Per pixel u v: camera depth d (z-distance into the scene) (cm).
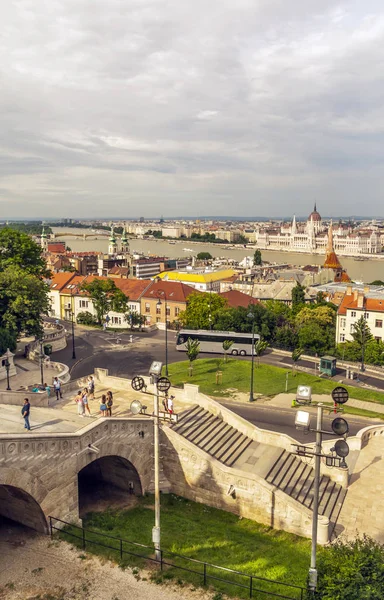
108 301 11569
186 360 7969
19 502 3130
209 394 6375
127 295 12681
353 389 6756
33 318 7162
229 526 3547
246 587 2648
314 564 2423
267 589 2673
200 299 10594
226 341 7906
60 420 3700
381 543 3306
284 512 3506
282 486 3759
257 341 8425
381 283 18400
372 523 3559
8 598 2519
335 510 3709
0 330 6456
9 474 2866
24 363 6919
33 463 3002
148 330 10425
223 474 3747
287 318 11038
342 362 8362
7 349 6247
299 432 5153
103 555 2897
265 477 3812
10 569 2756
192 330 8844
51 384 5725
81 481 4228
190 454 3912
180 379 6938
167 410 4216
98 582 2656
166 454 4050
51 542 3033
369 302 10169
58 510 3191
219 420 4600
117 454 3691
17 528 3203
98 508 3706
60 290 12756
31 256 8625
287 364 7919
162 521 3516
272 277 19238
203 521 3597
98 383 5150
